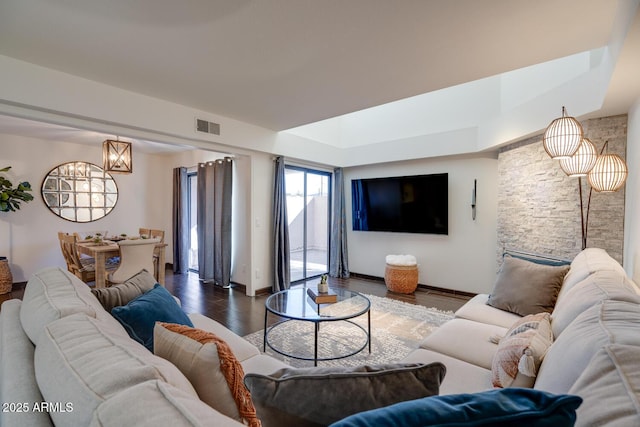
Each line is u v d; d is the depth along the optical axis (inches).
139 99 114.0
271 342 114.3
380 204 205.9
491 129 153.7
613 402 23.8
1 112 89.3
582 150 87.8
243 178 182.5
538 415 20.5
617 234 106.2
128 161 163.9
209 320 88.6
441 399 22.8
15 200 181.0
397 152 195.9
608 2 62.2
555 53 83.2
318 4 62.9
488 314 91.6
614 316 41.1
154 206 255.6
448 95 183.2
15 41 78.2
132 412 22.7
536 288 89.6
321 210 230.7
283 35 74.9
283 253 184.7
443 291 185.6
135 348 35.5
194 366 38.8
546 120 119.6
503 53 83.2
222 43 78.7
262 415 30.9
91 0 62.2
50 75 93.9
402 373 31.7
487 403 21.8
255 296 173.8
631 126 96.3
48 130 173.6
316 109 132.0
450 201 183.3
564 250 121.3
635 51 64.1
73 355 32.3
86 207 215.3
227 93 113.9
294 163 201.8
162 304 66.7
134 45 80.0
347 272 228.5
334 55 84.7
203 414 23.4
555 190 125.6
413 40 76.8
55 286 57.2
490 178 169.6
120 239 180.7
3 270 171.5
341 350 107.3
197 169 217.9
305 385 30.5
